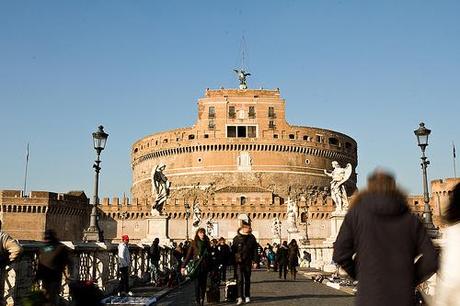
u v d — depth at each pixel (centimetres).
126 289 1962
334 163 3516
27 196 10438
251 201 12412
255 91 14300
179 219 11538
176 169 13875
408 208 550
